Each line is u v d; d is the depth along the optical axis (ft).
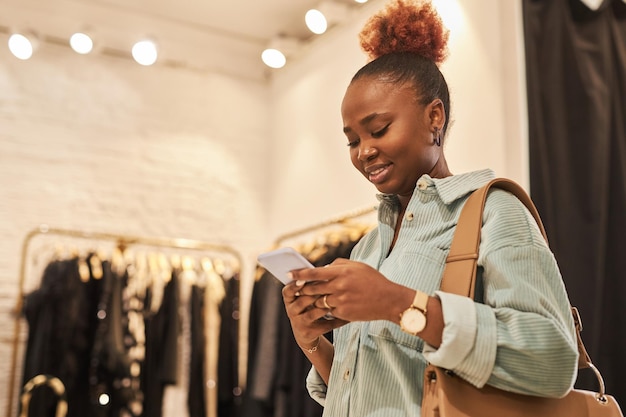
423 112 4.49
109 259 13.48
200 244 14.17
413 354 3.98
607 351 8.81
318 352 4.80
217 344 13.43
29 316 12.25
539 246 3.89
